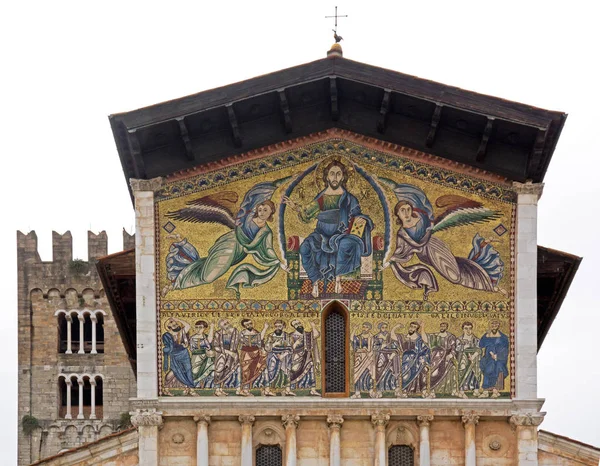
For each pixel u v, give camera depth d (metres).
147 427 52.72
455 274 54.25
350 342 53.69
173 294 53.91
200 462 52.47
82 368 174.12
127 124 53.12
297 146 55.06
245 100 53.75
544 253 55.84
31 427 172.88
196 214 54.47
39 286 175.00
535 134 53.66
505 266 54.38
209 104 53.53
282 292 54.03
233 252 54.28
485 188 54.81
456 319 53.97
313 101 55.09
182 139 53.94
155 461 52.50
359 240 54.50
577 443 54.38
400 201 54.78
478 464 53.03
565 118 53.12
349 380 53.44
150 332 53.44
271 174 54.91
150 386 52.97
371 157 55.06
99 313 175.00
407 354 53.69
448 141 55.06
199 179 54.72
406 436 53.47
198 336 53.62
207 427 52.84
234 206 54.66
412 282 54.22
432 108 54.00
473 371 53.56
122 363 174.12
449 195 54.81
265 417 53.12
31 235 175.62
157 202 54.44
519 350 53.53
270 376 53.41
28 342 174.38
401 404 53.00
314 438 53.22
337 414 52.84
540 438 54.47
